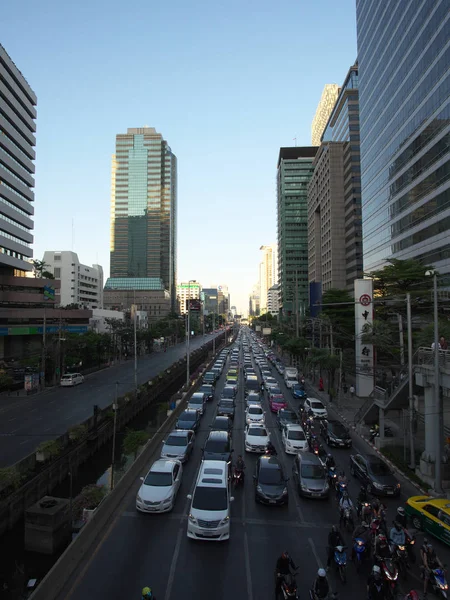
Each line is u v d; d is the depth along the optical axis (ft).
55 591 38.37
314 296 242.99
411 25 193.26
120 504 59.88
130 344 314.35
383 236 233.35
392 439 94.02
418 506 54.60
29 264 265.34
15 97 247.50
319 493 62.64
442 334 97.81
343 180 360.69
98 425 114.11
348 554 47.42
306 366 201.87
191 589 39.70
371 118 257.55
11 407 133.80
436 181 169.58
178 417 106.42
